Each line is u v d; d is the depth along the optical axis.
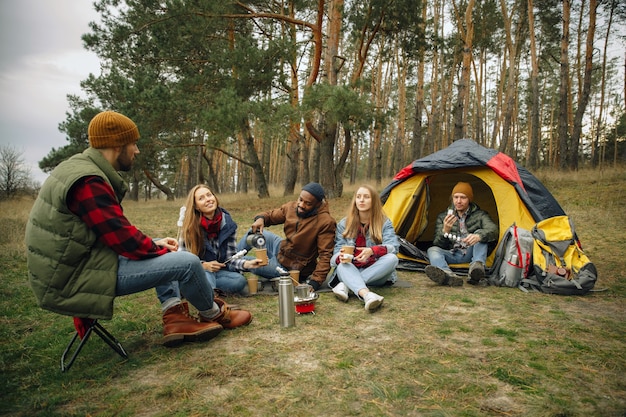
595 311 3.27
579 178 13.51
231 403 1.93
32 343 2.79
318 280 3.78
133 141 2.38
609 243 6.16
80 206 2.06
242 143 26.59
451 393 1.99
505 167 4.77
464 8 20.27
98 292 2.13
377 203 3.96
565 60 15.71
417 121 19.03
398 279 4.56
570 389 2.00
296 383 2.11
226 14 12.95
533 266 4.01
